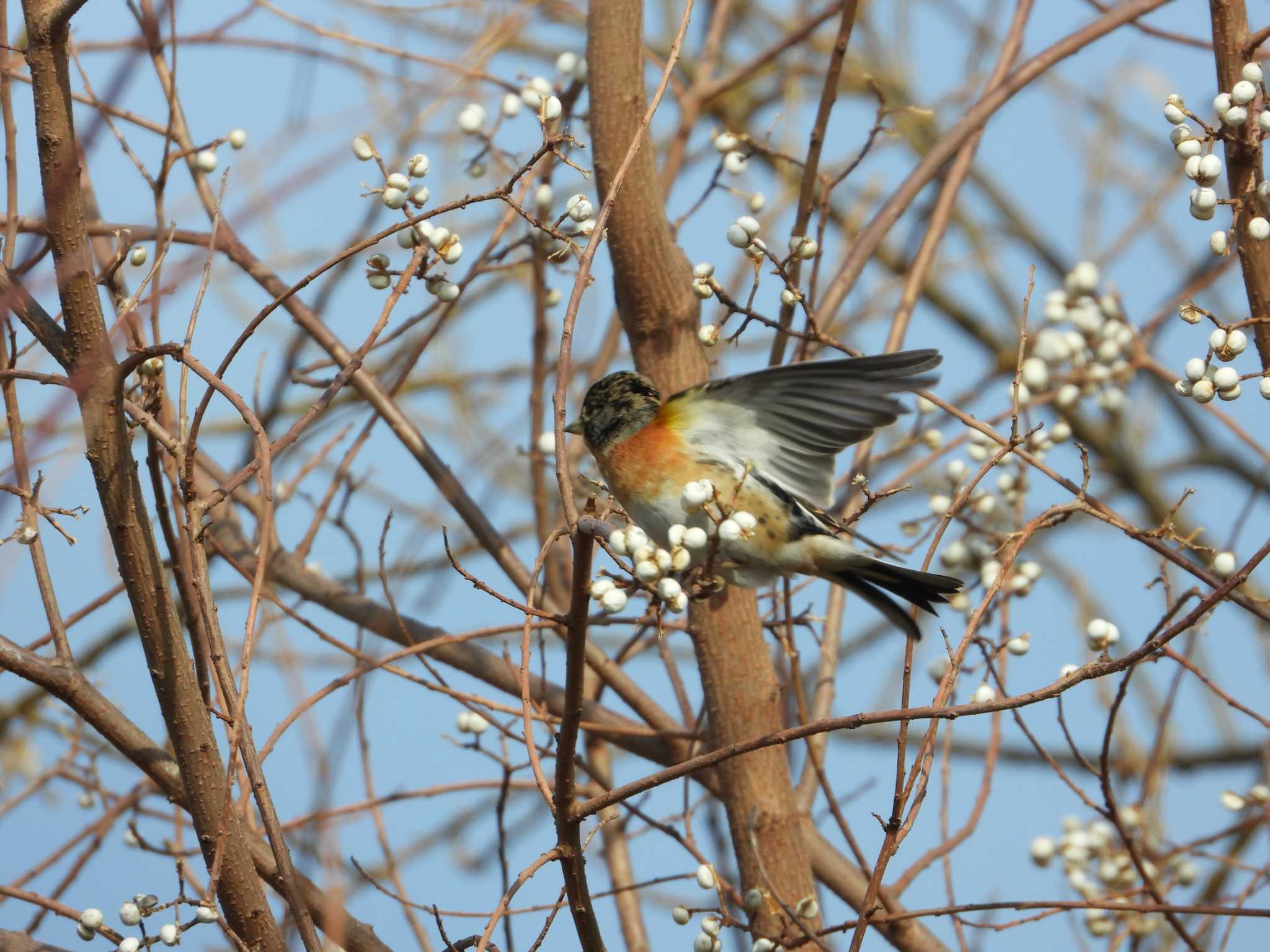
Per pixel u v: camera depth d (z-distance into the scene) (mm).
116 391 7371
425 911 9398
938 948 10133
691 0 7418
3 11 8438
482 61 10375
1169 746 14859
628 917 11320
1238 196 8430
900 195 11945
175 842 9891
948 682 7238
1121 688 8727
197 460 12062
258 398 11969
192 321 7121
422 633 11594
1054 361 13375
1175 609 8602
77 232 7430
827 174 11469
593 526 6348
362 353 7719
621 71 10391
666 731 11102
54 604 8516
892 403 8570
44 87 7383
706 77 13062
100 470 7461
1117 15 12141
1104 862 10898
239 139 10344
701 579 6918
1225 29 8461
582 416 9727
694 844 9633
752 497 8969
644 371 10586
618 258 10445
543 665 9773
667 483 9039
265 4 10109
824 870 10852
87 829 10055
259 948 7824
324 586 11859
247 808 9078
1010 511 11805
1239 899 9977
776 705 10336
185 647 7820
